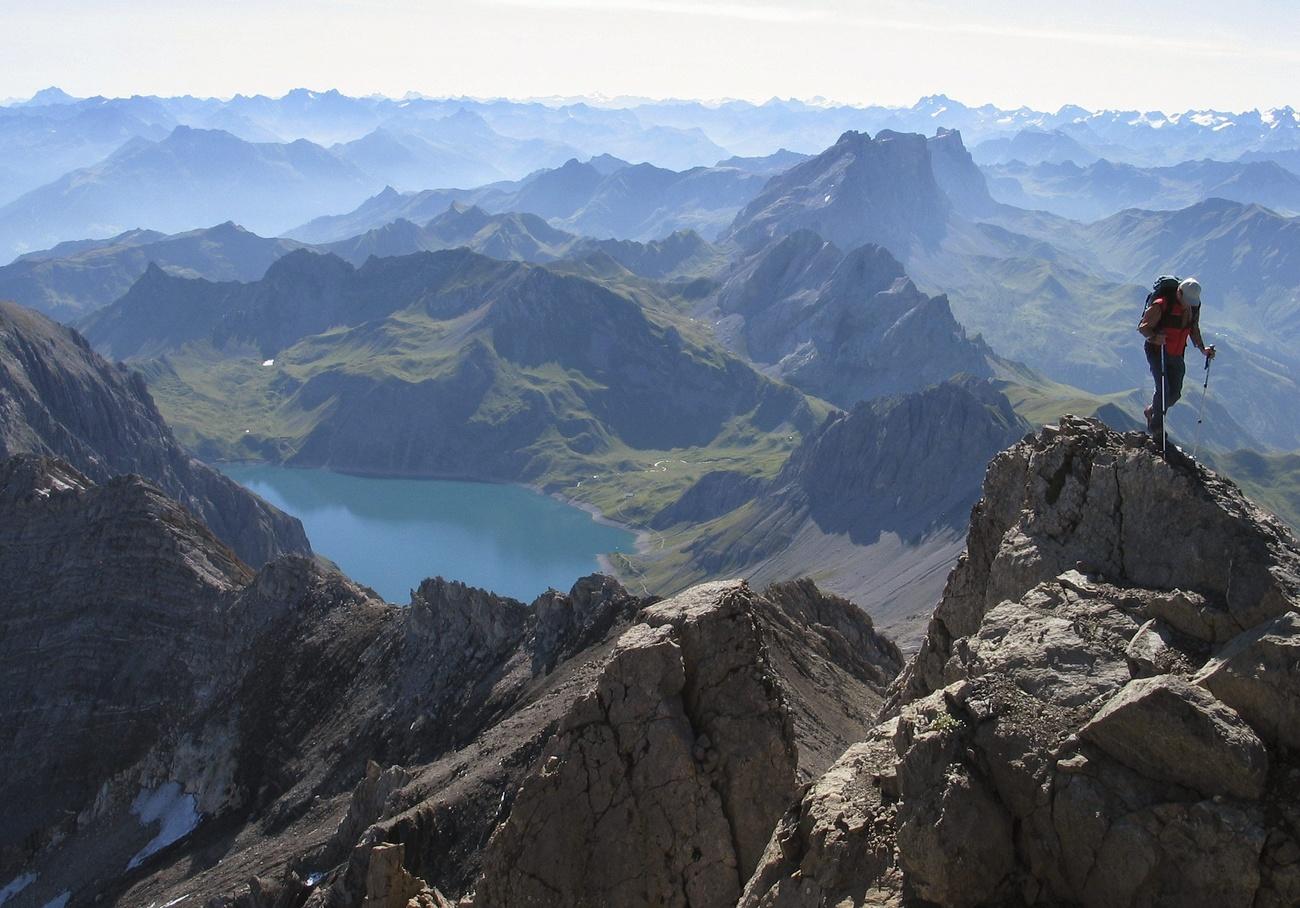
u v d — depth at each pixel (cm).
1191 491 2633
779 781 3030
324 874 8306
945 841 2138
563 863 3017
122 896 11831
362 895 6931
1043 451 3139
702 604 3266
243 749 13550
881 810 2350
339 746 12269
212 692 14788
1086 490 2931
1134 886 2045
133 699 15438
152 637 15775
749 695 3122
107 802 14150
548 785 3088
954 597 3778
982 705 2319
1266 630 2200
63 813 14662
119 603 16275
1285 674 2106
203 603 15750
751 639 3197
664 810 3009
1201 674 2211
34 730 15638
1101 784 2131
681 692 3169
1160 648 2331
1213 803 2039
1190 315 2838
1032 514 3058
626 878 2984
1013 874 2166
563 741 3139
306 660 14012
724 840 2962
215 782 13475
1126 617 2497
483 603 12188
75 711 15662
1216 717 2086
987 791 2212
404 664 12694
